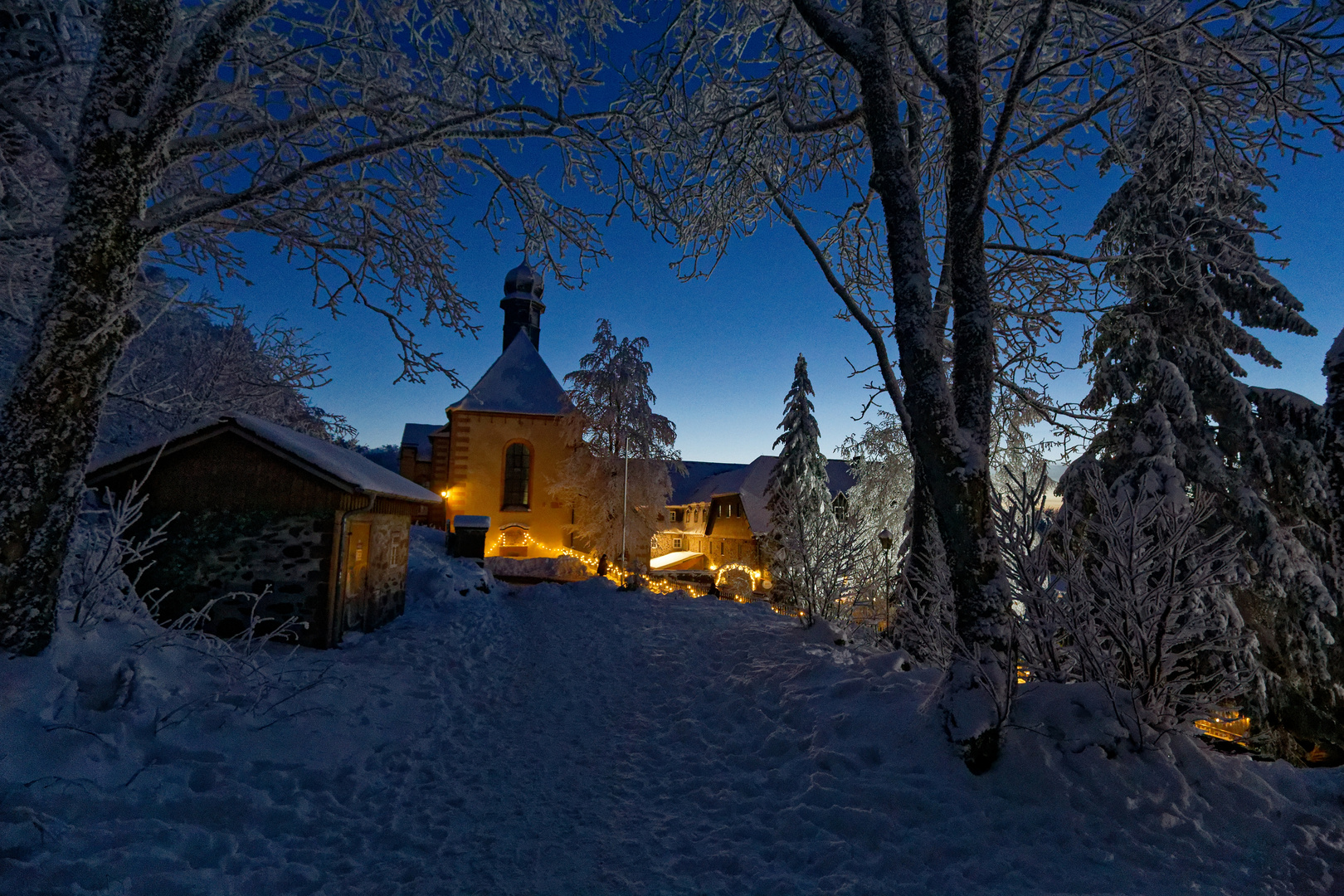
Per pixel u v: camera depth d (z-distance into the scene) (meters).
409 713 6.90
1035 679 5.90
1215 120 7.48
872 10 6.59
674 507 48.69
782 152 10.30
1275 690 9.96
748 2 9.32
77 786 3.91
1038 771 4.70
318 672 7.27
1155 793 4.54
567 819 4.72
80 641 5.29
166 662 5.82
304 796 4.70
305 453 9.23
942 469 5.67
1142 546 5.14
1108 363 12.21
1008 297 9.48
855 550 11.46
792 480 25.58
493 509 30.38
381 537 11.57
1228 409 11.10
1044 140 8.47
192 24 7.54
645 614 13.57
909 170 6.39
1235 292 11.75
